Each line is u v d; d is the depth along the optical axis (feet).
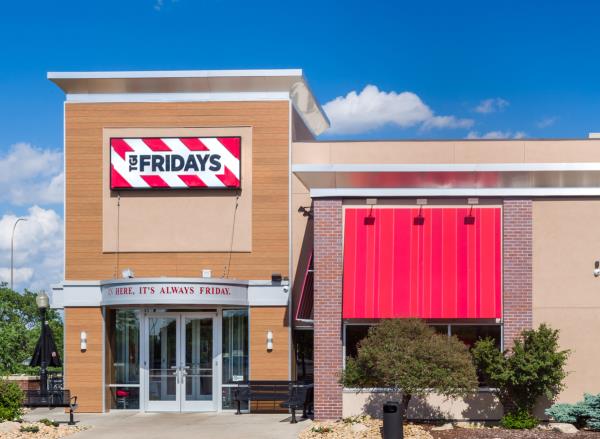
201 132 86.79
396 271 73.31
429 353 65.31
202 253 86.17
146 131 87.04
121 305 83.97
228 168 85.92
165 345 85.81
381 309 72.59
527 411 69.82
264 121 86.69
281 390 82.69
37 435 68.08
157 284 81.25
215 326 85.61
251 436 66.39
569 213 74.02
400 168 79.87
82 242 86.79
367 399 72.95
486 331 73.67
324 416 73.46
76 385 85.10
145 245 86.43
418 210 74.69
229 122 86.74
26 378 102.83
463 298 72.64
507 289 73.15
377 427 67.26
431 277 73.10
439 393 65.62
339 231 74.69
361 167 80.48
